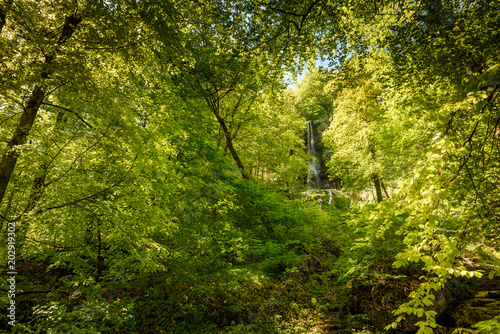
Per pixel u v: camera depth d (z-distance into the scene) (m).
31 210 4.18
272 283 7.90
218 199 7.84
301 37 6.22
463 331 4.04
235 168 9.29
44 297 5.66
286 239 9.91
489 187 2.51
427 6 4.96
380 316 6.18
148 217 5.20
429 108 2.24
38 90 3.99
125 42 4.36
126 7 4.42
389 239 6.49
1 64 3.29
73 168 4.54
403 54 5.38
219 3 5.33
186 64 8.38
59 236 5.16
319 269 9.84
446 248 1.94
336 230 12.23
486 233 2.29
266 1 5.42
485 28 3.79
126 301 5.83
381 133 14.33
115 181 4.71
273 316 6.59
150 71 5.59
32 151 4.27
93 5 3.69
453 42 4.12
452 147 1.88
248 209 9.79
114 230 5.03
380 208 2.38
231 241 7.66
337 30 6.15
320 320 6.67
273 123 14.38
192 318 5.95
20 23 3.40
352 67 6.82
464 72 3.00
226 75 9.00
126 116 4.38
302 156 19.22
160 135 5.73
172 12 4.90
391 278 6.63
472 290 7.83
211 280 6.70
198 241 6.57
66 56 3.49
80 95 3.91
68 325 4.27
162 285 6.49
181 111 7.60
